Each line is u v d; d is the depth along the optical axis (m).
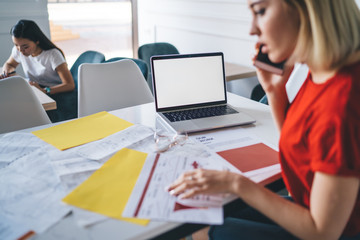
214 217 0.72
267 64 0.97
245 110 1.45
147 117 1.36
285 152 0.83
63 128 1.23
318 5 0.65
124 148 1.04
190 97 1.41
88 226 0.69
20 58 2.73
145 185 0.84
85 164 0.95
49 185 0.84
